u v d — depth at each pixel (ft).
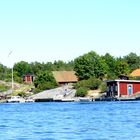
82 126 168.86
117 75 651.25
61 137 130.93
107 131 145.69
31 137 133.08
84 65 587.27
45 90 566.77
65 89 541.34
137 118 203.92
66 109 317.42
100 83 521.65
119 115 229.66
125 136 129.70
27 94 572.92
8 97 568.82
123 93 473.67
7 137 134.51
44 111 301.43
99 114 245.04
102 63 592.19
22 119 223.51
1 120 218.59
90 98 475.72
